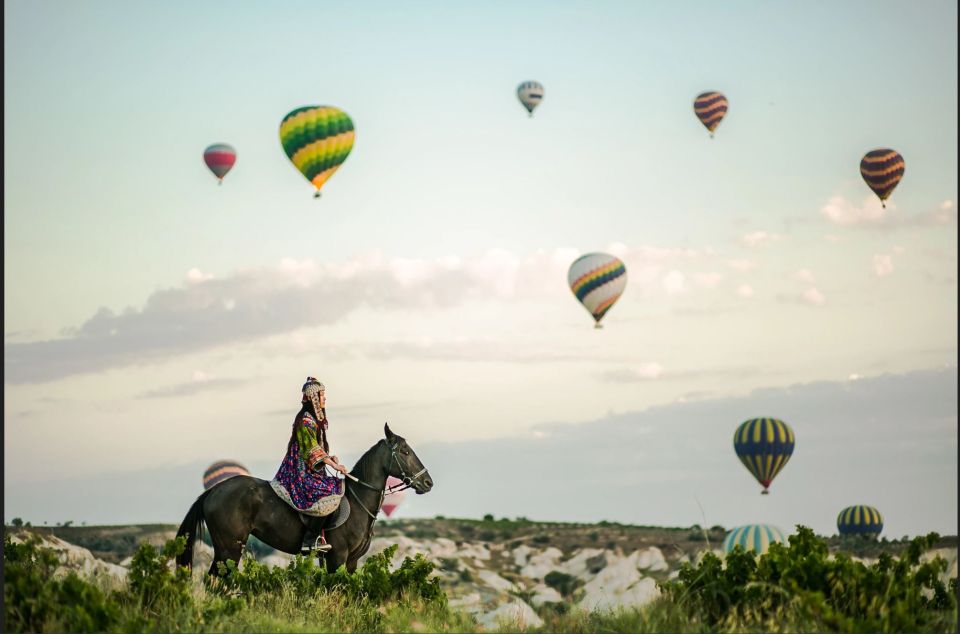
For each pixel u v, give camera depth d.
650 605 13.36
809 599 12.21
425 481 16.27
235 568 14.59
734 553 13.47
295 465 15.41
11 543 13.66
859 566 12.99
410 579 15.31
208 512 14.99
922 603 13.16
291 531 15.28
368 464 16.23
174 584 13.07
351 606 14.30
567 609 14.23
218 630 12.52
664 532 69.75
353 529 15.90
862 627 12.03
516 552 72.62
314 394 15.54
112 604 11.95
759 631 12.16
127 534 57.31
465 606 15.27
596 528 75.88
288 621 13.41
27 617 11.78
